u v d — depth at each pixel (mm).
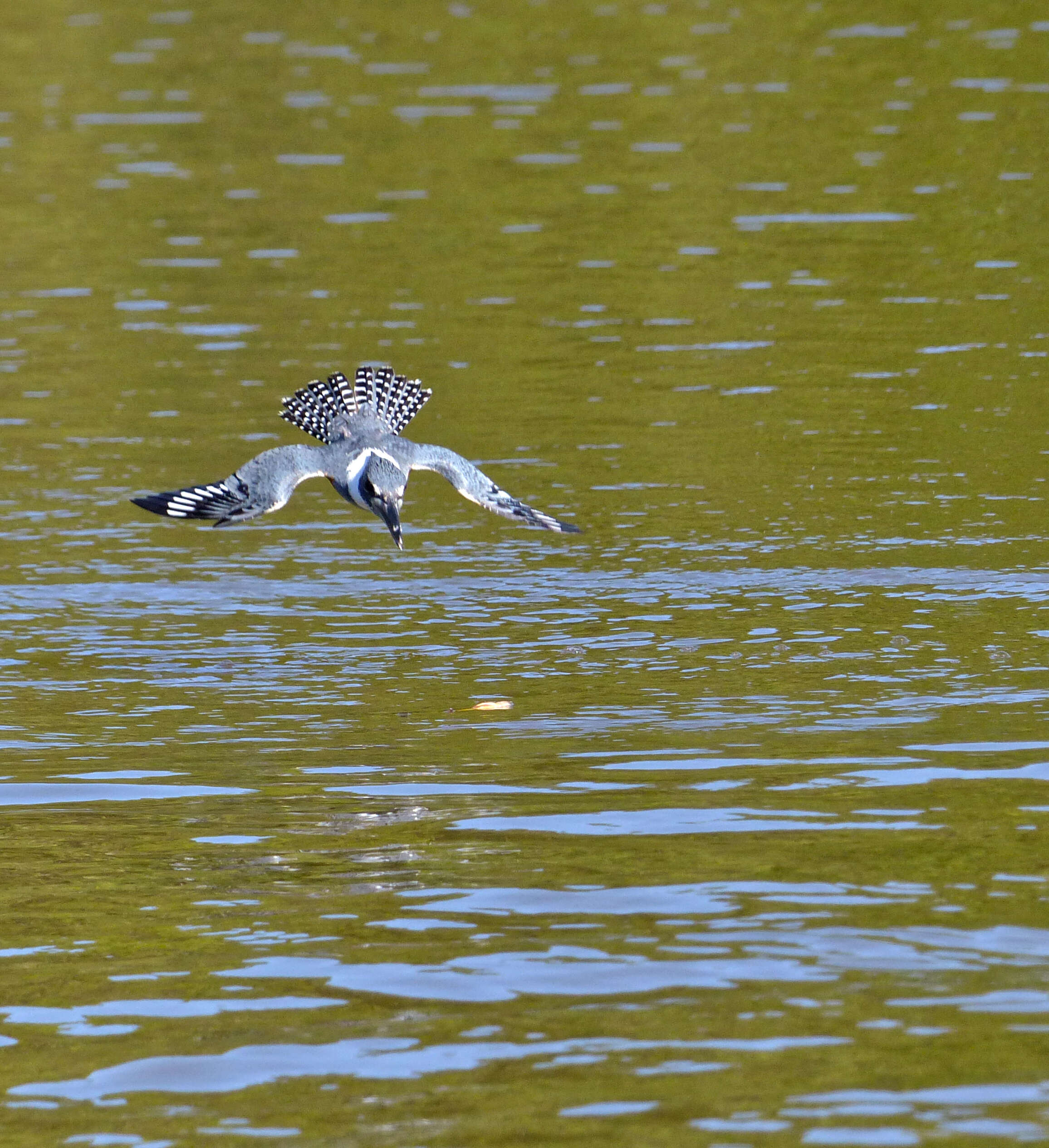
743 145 29953
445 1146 7465
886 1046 8148
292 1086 8008
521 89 33844
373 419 11906
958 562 16078
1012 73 33188
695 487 18062
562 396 20578
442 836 10797
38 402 20672
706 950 9156
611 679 13758
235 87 34812
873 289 23828
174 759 12320
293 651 14602
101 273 25359
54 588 16016
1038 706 12820
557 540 16984
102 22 40375
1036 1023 8312
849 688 13359
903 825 10727
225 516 10805
